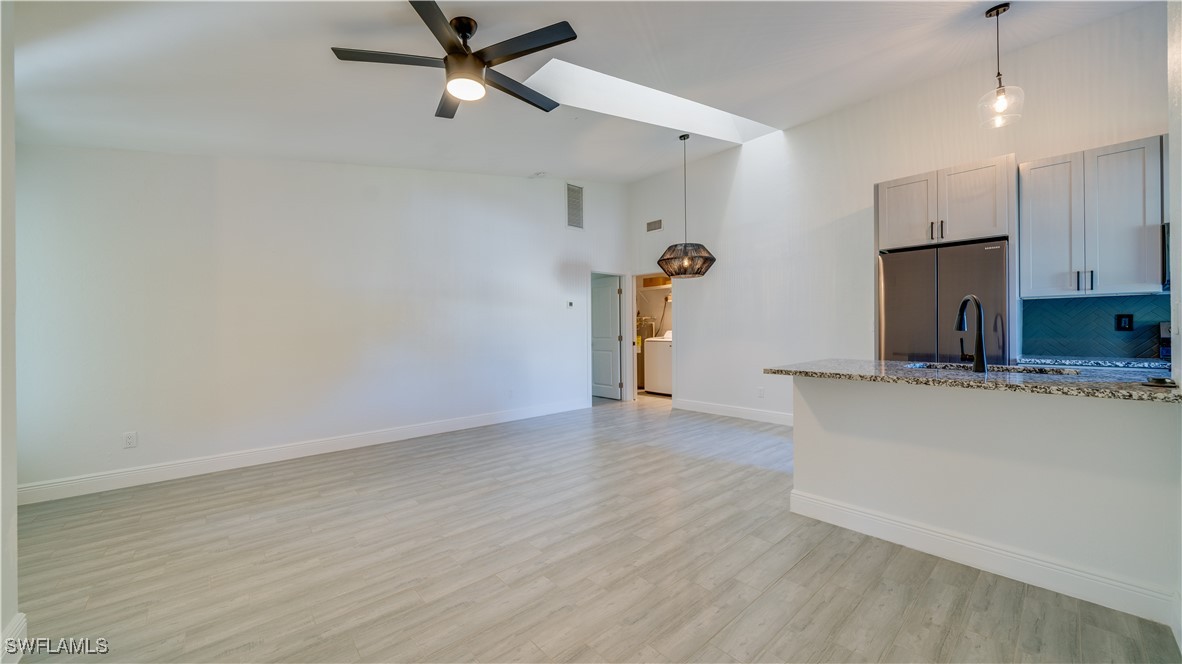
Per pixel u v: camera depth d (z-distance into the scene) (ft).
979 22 10.41
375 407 15.85
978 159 12.67
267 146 12.80
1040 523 6.99
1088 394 5.88
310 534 9.08
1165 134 10.04
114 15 6.75
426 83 9.80
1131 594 6.30
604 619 6.40
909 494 8.25
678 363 21.24
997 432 7.33
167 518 9.89
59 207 11.30
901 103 14.03
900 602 6.67
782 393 17.67
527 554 8.21
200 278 12.96
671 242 21.30
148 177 12.30
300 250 14.48
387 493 11.23
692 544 8.48
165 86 8.96
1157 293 9.97
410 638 6.07
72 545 8.70
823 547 8.29
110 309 11.85
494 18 8.25
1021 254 11.09
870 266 14.98
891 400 8.42
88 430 11.59
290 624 6.38
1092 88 11.05
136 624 6.40
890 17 9.68
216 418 13.17
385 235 16.08
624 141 16.25
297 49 8.14
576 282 21.45
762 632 6.07
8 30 5.68
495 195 18.80
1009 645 5.76
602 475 12.33
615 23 8.89
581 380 21.65
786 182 17.12
